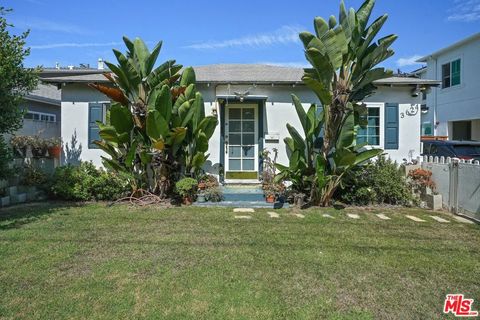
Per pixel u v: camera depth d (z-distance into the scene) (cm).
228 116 1066
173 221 706
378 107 1039
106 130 822
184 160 910
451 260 506
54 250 520
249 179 1065
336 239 599
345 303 377
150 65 861
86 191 898
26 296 379
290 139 898
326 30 754
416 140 1043
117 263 474
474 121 1812
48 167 999
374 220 745
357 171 880
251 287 409
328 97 785
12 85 731
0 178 790
